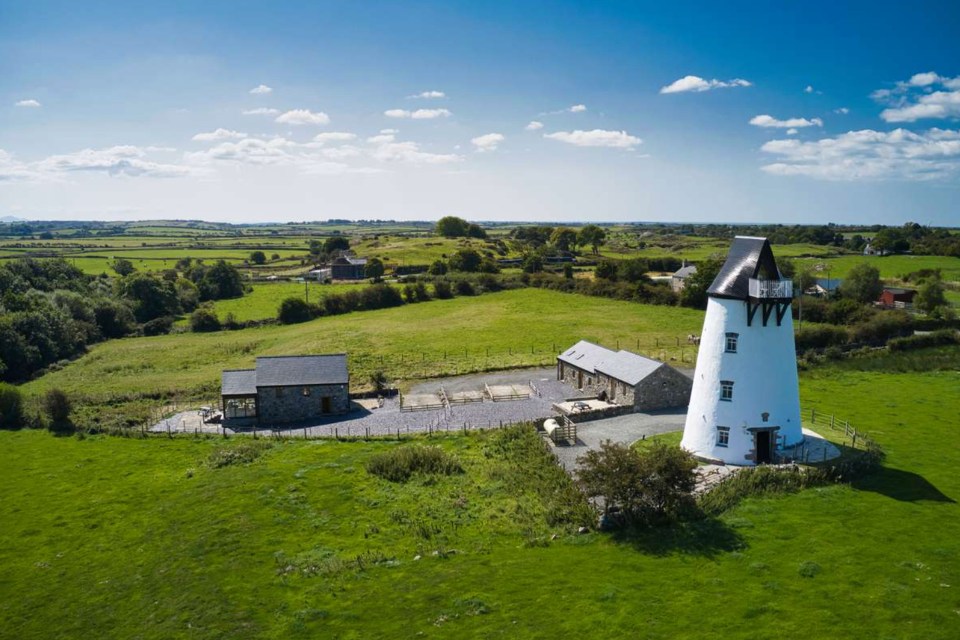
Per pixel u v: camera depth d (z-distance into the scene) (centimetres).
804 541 3378
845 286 12644
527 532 3666
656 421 5788
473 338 10244
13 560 3678
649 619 2742
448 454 4984
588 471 3725
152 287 13025
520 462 4722
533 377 7850
